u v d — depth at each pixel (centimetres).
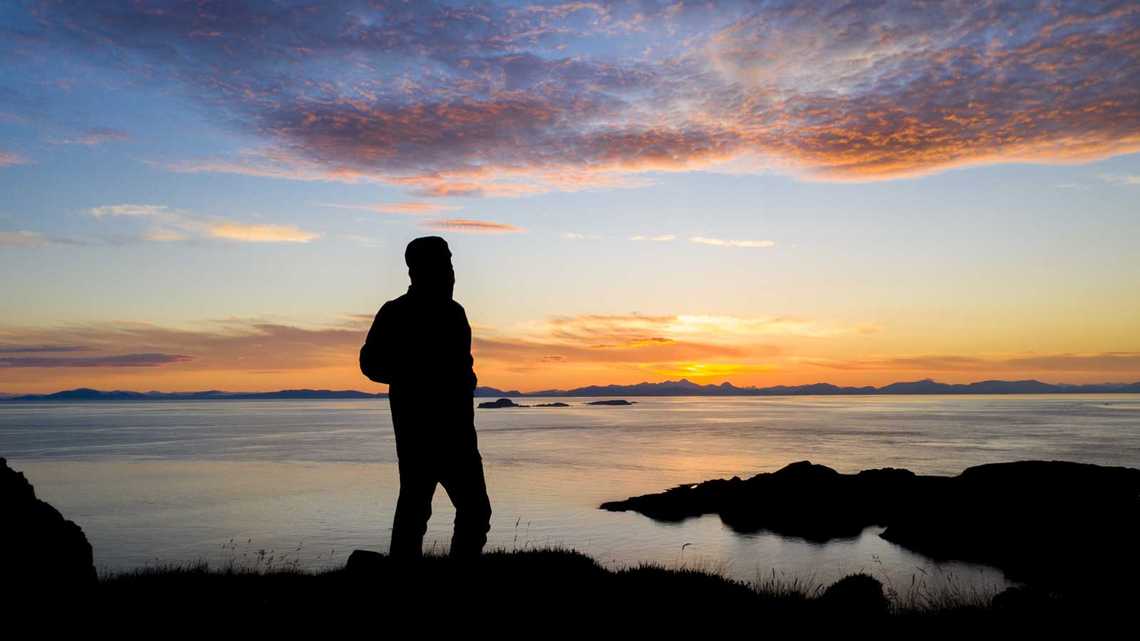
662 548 3036
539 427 15812
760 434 12275
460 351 543
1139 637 685
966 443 9525
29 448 9531
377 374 532
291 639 560
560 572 838
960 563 2553
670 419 19875
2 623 544
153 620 620
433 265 544
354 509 4144
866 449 8750
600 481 5875
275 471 6531
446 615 537
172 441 10975
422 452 525
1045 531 2628
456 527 546
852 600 776
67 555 632
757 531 3459
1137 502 2738
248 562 2486
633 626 648
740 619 700
